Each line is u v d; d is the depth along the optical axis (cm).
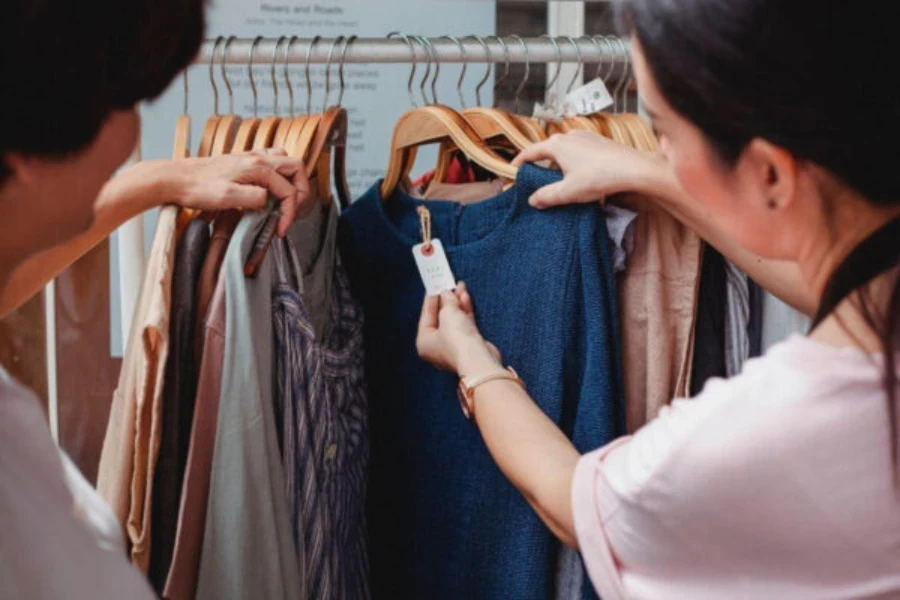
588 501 81
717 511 73
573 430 108
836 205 70
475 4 172
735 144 70
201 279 104
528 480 92
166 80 66
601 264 105
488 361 104
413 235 122
